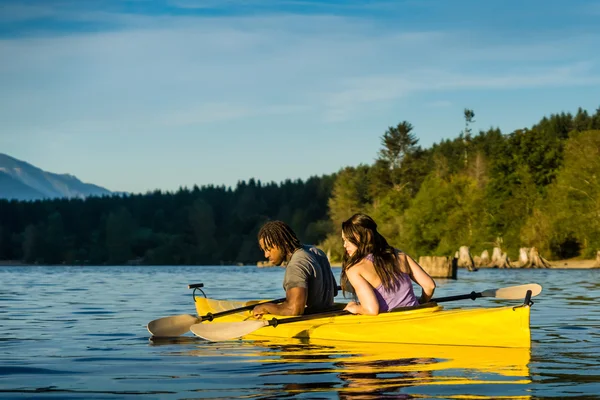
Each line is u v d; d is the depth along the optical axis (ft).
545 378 15.31
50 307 38.09
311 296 24.00
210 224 402.72
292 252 24.36
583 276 97.04
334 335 22.20
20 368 17.21
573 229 170.81
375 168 272.92
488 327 20.33
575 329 25.20
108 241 413.18
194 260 397.60
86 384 15.05
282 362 17.99
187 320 23.85
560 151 224.12
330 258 246.06
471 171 286.05
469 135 315.17
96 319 30.53
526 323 19.94
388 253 22.44
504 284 70.23
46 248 415.23
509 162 211.20
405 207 236.22
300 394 13.84
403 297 22.40
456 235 208.03
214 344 21.79
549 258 178.19
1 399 13.53
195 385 14.89
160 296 49.55
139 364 17.83
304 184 452.35
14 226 490.08
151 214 492.95
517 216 199.72
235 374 16.25
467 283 74.02
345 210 273.75
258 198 465.88
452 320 20.85
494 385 14.56
